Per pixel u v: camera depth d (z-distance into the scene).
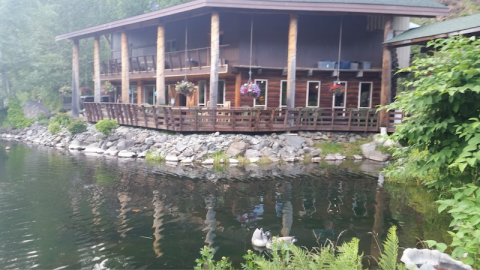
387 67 14.70
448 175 3.78
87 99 26.22
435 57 3.87
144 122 16.17
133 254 5.34
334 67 16.58
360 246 5.58
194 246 5.62
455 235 3.11
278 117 14.77
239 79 16.48
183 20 19.73
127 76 18.73
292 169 11.81
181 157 13.26
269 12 14.52
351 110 15.40
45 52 28.55
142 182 9.84
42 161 13.34
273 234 6.12
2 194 8.62
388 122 14.80
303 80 17.03
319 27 17.06
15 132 24.72
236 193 8.72
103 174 10.89
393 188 9.23
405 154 4.77
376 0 14.96
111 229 6.34
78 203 7.89
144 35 23.06
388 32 14.95
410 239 5.80
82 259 5.18
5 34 32.19
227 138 13.96
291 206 7.70
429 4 14.84
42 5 33.56
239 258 5.19
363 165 12.63
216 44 14.34
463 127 3.42
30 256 5.27
